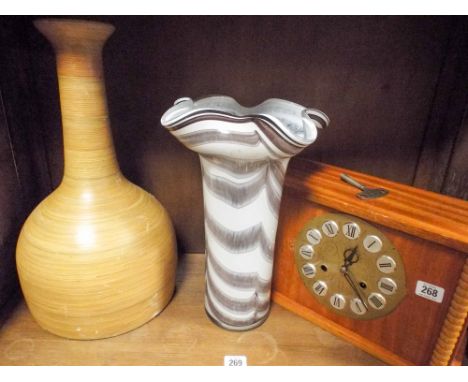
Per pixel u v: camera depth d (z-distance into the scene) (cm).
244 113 49
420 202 44
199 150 39
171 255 50
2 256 52
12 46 53
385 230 43
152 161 63
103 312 45
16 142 56
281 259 54
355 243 45
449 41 52
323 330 51
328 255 48
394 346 46
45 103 58
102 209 45
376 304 46
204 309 53
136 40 55
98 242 43
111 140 47
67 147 45
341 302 49
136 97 58
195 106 44
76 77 42
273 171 41
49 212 45
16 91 55
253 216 43
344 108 58
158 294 50
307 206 49
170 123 37
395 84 56
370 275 45
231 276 46
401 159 60
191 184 64
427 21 52
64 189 46
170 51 56
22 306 53
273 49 55
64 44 41
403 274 43
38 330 49
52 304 44
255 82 57
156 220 48
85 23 39
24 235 45
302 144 36
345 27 53
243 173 40
